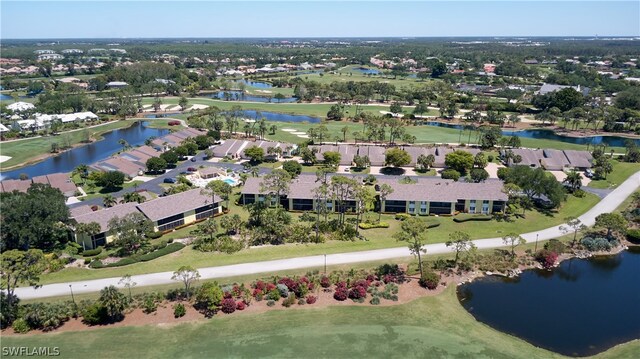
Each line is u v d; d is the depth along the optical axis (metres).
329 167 144.88
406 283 75.44
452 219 103.69
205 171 135.50
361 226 98.25
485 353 58.44
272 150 154.12
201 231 90.62
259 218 98.94
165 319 64.69
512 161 144.75
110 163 137.50
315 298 70.19
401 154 137.25
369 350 58.19
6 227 83.69
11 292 69.12
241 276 76.56
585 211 108.38
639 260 86.81
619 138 194.25
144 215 95.31
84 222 89.12
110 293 63.62
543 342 61.56
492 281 78.06
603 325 65.88
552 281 78.56
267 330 62.28
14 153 163.50
